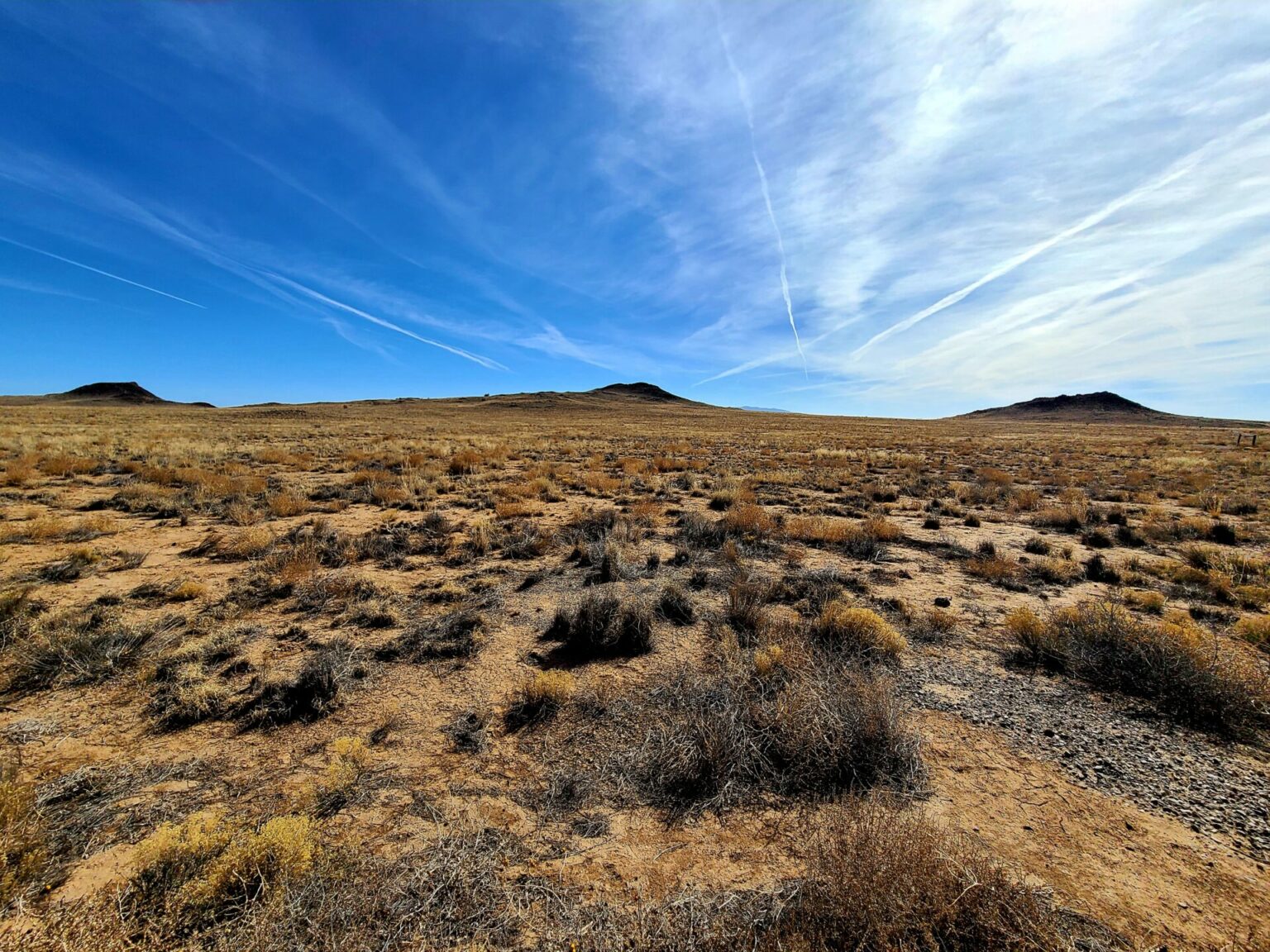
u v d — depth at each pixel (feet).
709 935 7.23
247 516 33.55
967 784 11.00
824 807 10.31
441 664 16.24
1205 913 7.96
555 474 60.13
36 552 25.50
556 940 7.43
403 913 7.73
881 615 20.27
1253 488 55.16
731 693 13.64
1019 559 29.19
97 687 14.21
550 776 11.20
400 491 43.91
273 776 11.02
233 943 7.12
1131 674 14.99
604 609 18.20
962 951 6.89
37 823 9.06
